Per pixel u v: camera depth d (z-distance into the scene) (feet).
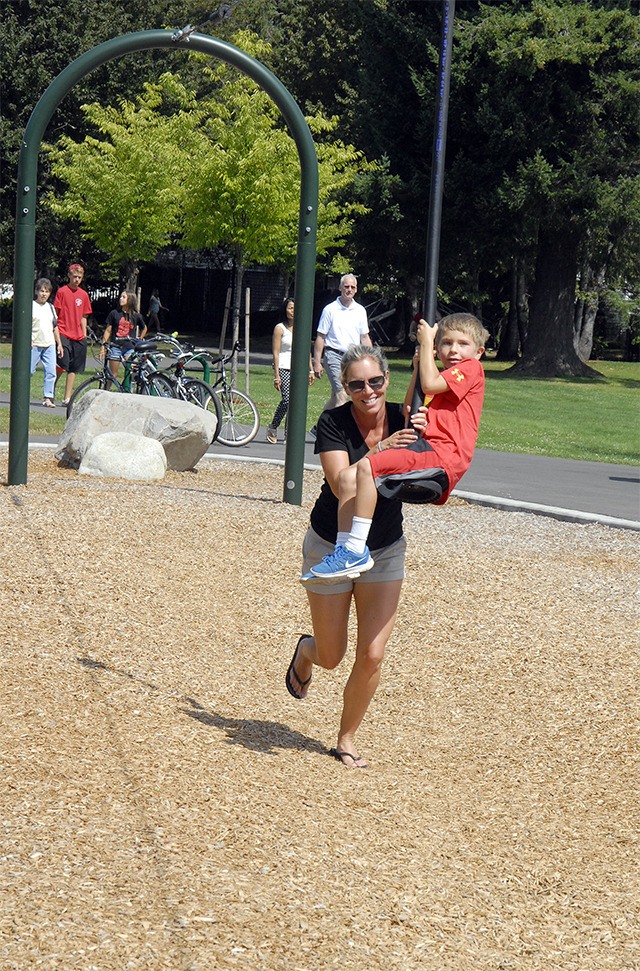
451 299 265.54
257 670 33.47
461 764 28.19
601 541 56.13
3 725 25.45
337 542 24.48
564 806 25.95
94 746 24.98
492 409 136.67
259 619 38.17
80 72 54.49
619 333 285.43
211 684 31.40
